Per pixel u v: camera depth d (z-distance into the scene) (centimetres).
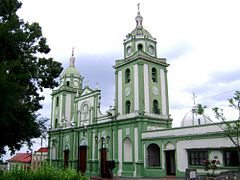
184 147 3216
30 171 1048
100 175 4072
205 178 2173
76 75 6144
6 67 1227
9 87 1159
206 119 4241
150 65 4194
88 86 5019
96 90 4700
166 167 3397
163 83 4316
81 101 5109
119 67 4425
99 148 4378
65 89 5884
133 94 4041
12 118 1487
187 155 3170
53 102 6169
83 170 4653
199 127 3128
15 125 1809
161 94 4222
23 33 1697
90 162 4472
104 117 4394
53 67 2109
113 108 4303
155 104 4122
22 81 1764
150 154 3669
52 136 5812
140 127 3753
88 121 4778
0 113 1216
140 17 4569
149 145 3628
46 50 2045
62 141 5469
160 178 3259
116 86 4403
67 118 5775
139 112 3819
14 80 1357
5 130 1798
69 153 5131
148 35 4447
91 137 4588
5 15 1678
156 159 3703
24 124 1886
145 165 3609
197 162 3064
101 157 4266
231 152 2795
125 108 4138
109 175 3619
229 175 2105
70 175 1064
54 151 5688
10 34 1528
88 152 4591
